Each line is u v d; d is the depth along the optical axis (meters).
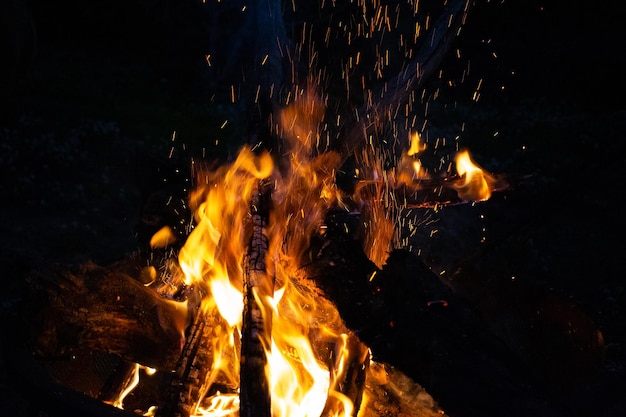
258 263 3.15
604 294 6.54
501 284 3.78
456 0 4.05
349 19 8.27
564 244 7.64
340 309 3.08
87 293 3.29
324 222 3.46
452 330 2.79
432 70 4.03
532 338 3.67
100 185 8.85
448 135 11.29
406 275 3.01
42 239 7.25
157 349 3.46
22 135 10.27
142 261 3.94
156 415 3.14
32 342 3.08
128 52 15.52
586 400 2.83
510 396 2.53
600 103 13.54
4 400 4.46
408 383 3.31
